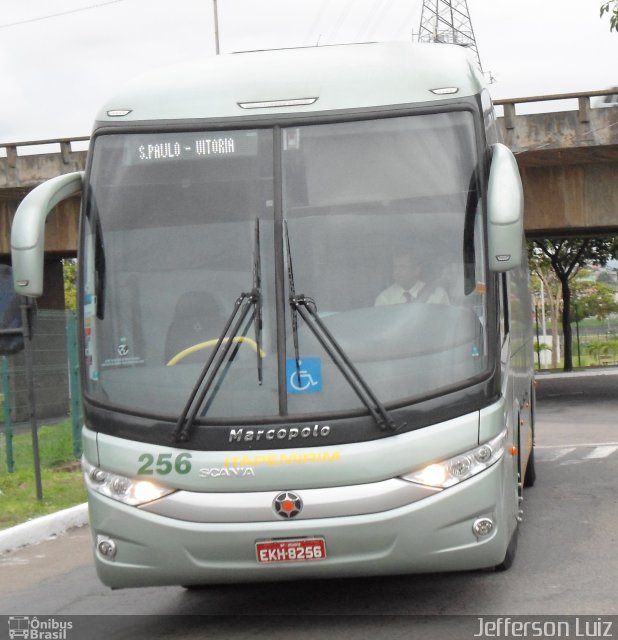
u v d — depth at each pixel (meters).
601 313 75.69
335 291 6.70
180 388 6.65
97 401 6.78
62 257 34.94
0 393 16.33
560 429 20.20
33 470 16.23
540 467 14.30
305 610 7.34
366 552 6.38
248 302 6.70
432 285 6.73
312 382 6.52
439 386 6.53
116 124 7.25
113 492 6.62
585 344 71.94
